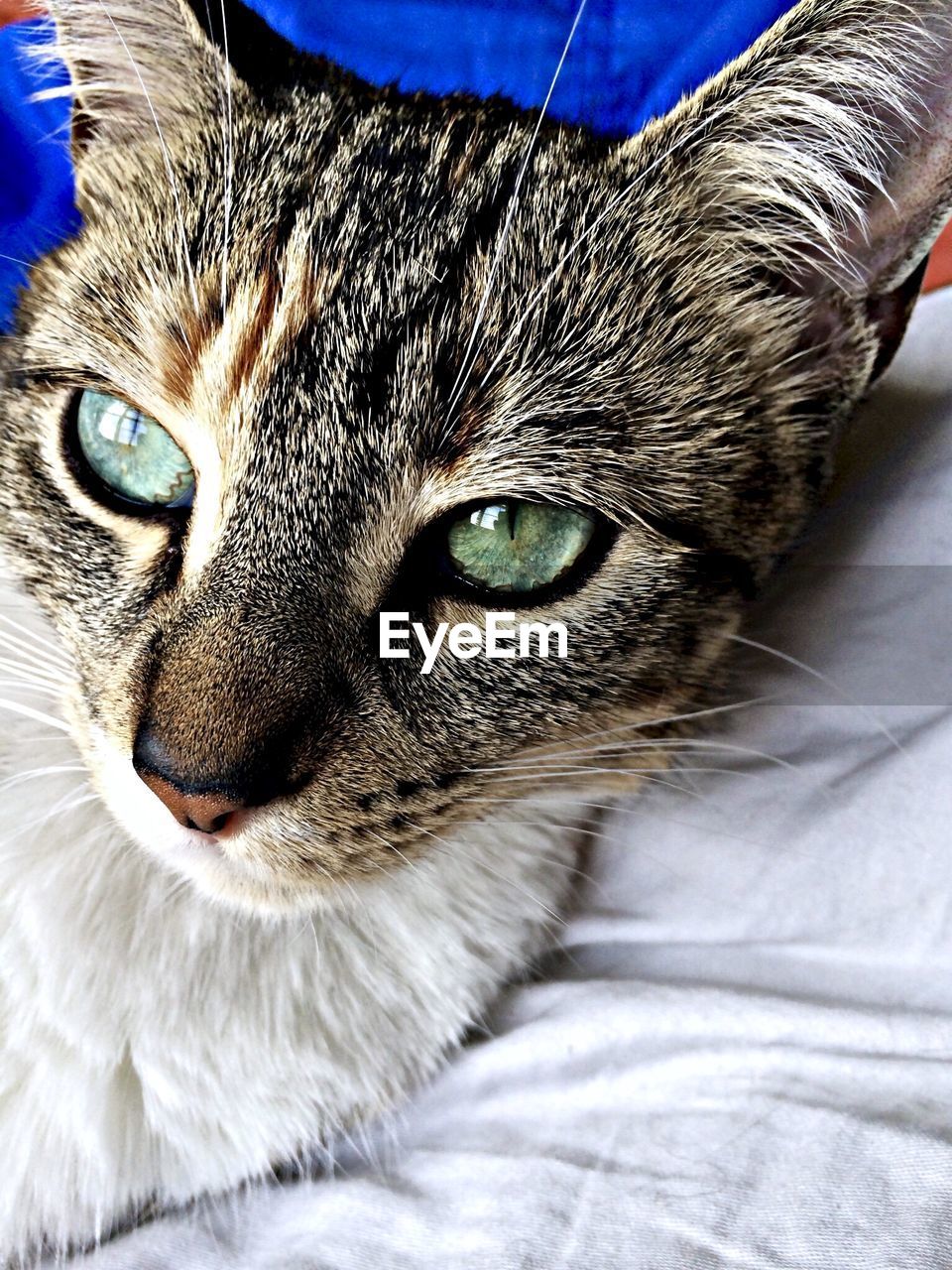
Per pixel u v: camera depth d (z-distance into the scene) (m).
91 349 0.15
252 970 0.17
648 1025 0.16
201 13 0.16
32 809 0.17
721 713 0.19
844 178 0.16
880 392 0.20
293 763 0.15
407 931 0.18
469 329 0.15
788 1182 0.13
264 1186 0.17
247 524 0.15
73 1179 0.16
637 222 0.16
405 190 0.15
